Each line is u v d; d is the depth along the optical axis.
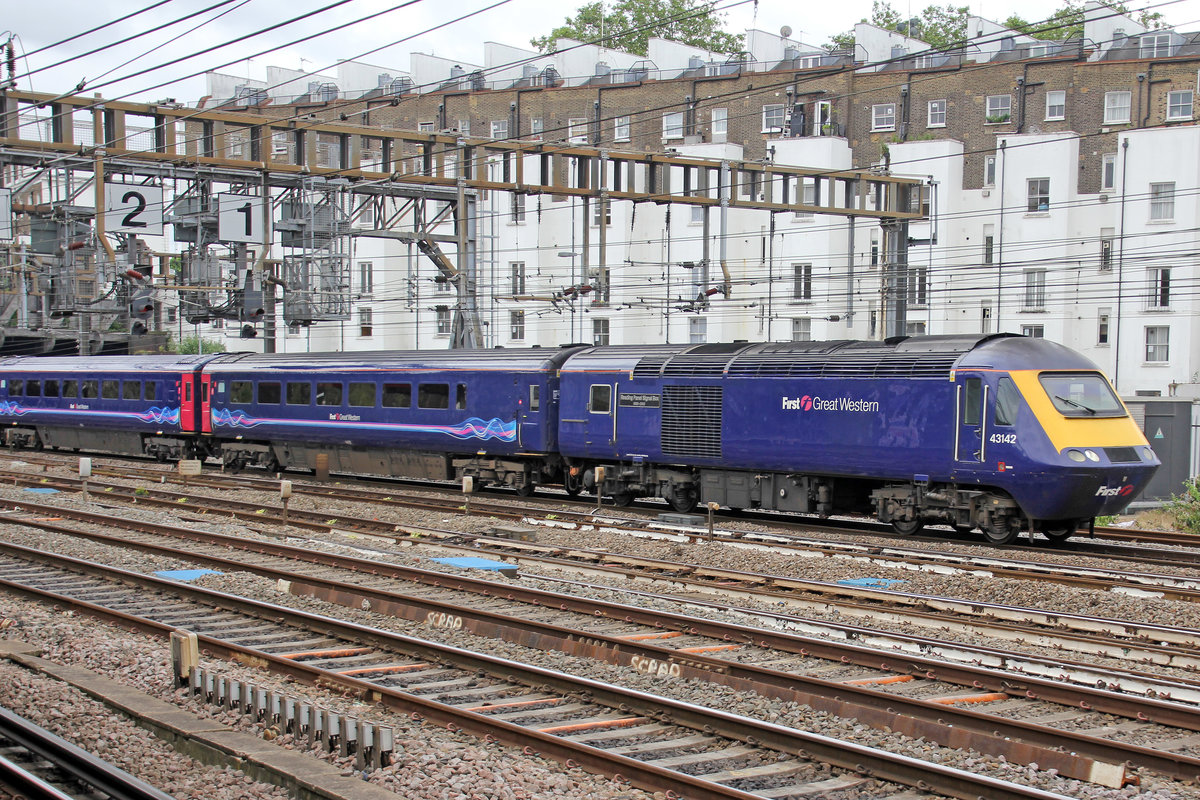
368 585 14.83
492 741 8.34
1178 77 44.75
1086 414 17.98
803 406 20.55
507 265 52.19
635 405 23.19
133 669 10.34
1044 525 19.11
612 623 12.43
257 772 7.66
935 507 19.38
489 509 22.66
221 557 17.12
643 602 13.80
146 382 34.72
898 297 36.16
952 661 10.97
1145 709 8.90
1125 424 18.34
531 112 56.19
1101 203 43.81
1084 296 44.06
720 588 14.48
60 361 38.53
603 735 8.56
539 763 7.93
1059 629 12.46
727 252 47.81
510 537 19.03
